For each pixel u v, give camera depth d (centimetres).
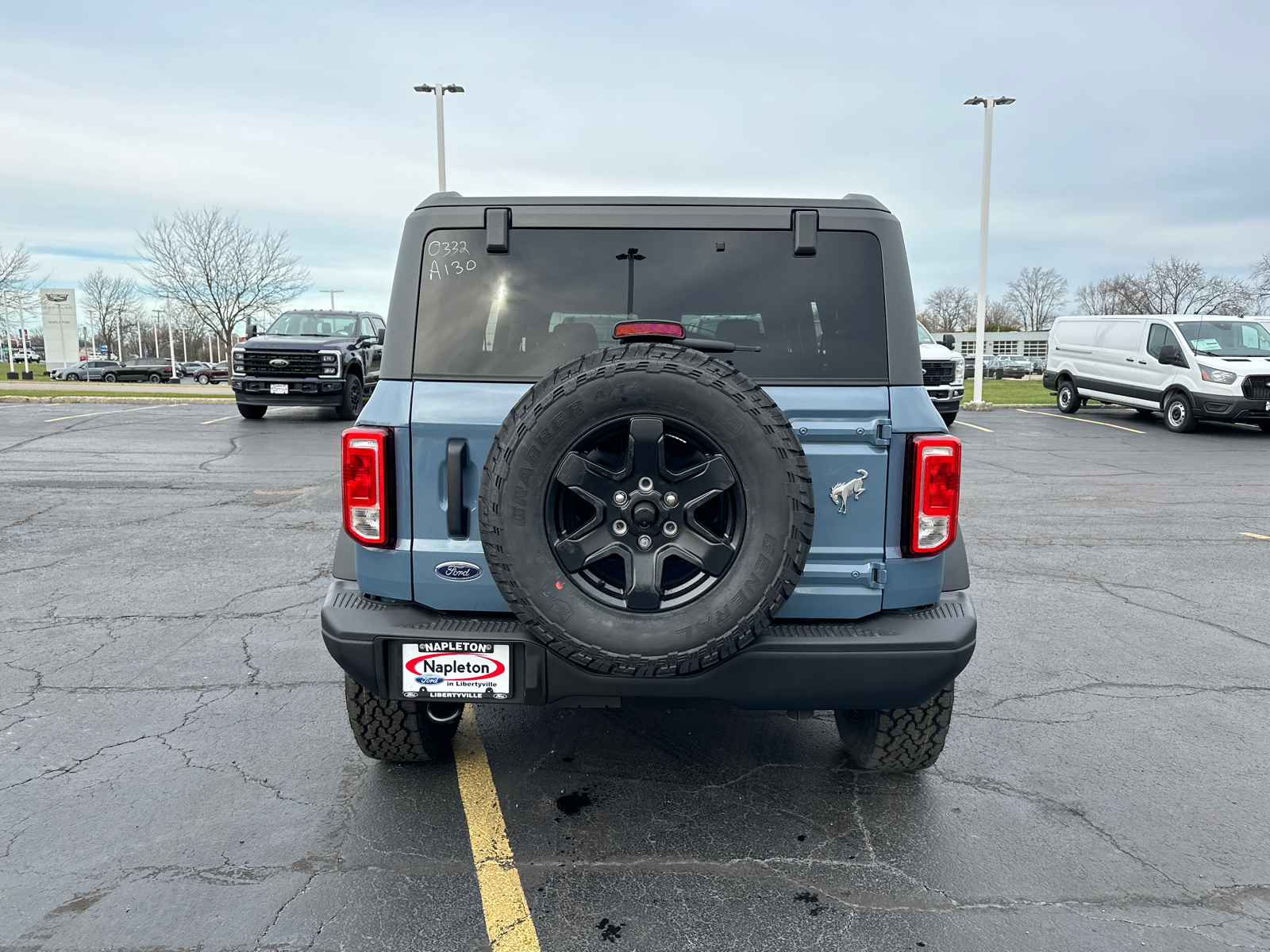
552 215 281
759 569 240
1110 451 1379
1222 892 268
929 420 273
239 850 284
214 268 4112
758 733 381
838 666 262
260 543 716
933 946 241
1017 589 614
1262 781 340
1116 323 1830
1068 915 256
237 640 484
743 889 266
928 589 277
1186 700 418
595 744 368
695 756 358
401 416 271
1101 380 1859
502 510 241
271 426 1560
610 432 245
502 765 347
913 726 318
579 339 281
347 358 1636
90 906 253
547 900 259
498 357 279
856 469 270
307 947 237
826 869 277
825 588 273
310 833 295
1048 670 457
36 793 318
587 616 242
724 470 241
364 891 263
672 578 254
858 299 279
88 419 1638
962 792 329
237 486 977
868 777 340
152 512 836
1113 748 367
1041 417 1917
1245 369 1519
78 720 380
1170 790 332
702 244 282
